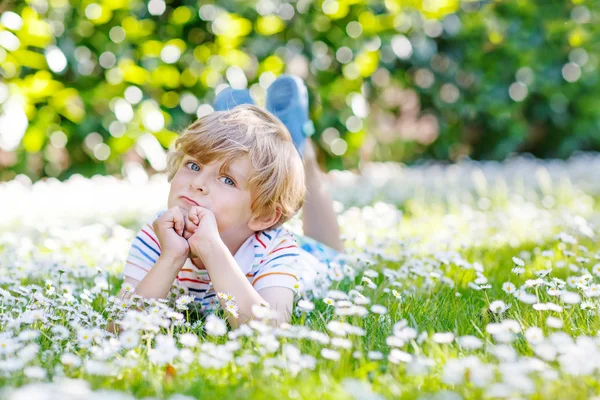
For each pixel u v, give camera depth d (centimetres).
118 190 545
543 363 140
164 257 190
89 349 155
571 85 713
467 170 656
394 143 723
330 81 593
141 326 160
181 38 567
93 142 577
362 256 256
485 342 167
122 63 537
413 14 600
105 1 519
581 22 686
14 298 193
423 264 253
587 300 197
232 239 203
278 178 202
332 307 209
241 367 146
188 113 581
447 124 722
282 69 577
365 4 569
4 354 150
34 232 384
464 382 138
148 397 128
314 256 254
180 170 200
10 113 509
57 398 115
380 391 136
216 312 194
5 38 486
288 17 576
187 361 146
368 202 504
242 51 576
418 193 532
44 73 514
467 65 687
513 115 716
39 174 609
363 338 175
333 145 618
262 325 160
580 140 748
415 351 156
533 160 731
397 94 714
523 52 675
